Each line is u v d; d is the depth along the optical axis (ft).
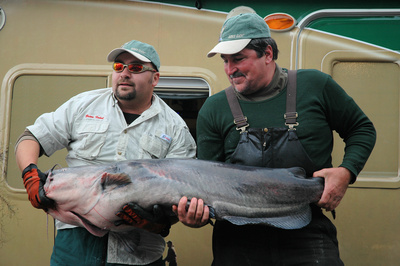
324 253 8.43
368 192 12.80
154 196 8.24
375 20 13.05
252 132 8.68
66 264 9.39
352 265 12.64
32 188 8.63
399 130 12.91
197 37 13.29
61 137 9.87
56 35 13.41
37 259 12.84
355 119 8.81
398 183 12.74
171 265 12.89
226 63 8.80
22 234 12.93
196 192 8.21
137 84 10.16
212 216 8.15
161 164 8.57
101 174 8.54
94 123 10.01
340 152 12.93
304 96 8.68
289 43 13.15
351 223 12.73
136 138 10.18
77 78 13.29
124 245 9.41
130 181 8.35
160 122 10.53
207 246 12.88
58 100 13.25
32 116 13.25
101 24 13.41
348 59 13.05
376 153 12.91
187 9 13.35
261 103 8.79
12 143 13.16
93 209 8.47
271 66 8.77
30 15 13.48
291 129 8.55
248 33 8.54
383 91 13.01
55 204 8.69
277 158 8.55
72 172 8.70
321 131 8.63
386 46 13.02
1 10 13.48
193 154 10.94
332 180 8.34
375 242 12.66
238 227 8.75
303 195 8.35
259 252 8.55
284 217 8.32
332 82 8.86
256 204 8.25
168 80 13.34
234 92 9.06
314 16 13.14
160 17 13.37
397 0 12.98
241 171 8.45
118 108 10.31
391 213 12.71
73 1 13.50
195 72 13.19
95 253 9.37
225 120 8.98
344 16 13.07
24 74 13.32
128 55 10.24
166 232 8.98
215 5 13.32
